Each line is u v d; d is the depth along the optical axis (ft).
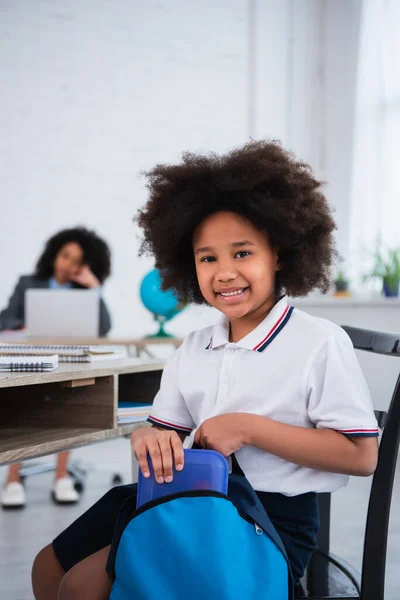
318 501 4.12
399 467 9.68
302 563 3.35
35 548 7.15
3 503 8.53
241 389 3.40
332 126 15.25
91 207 15.47
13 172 15.20
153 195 3.84
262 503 3.36
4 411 4.48
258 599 2.87
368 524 3.33
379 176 14.76
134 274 15.56
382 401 5.24
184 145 15.75
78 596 3.06
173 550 2.84
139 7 15.51
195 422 3.65
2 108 15.15
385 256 14.42
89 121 15.43
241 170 3.41
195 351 3.70
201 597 2.80
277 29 15.56
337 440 3.18
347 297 13.04
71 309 9.80
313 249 3.74
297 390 3.32
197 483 3.01
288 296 3.86
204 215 3.50
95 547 3.45
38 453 3.66
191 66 15.67
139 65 15.55
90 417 4.24
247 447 3.39
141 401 5.08
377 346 3.78
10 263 15.19
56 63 15.30
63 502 8.66
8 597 5.95
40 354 4.70
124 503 3.14
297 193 3.52
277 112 15.65
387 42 14.67
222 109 15.75
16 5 15.14
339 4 15.16
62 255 12.52
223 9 15.64
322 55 15.38
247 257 3.43
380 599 3.28
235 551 2.87
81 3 15.35
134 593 2.85
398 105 14.58
